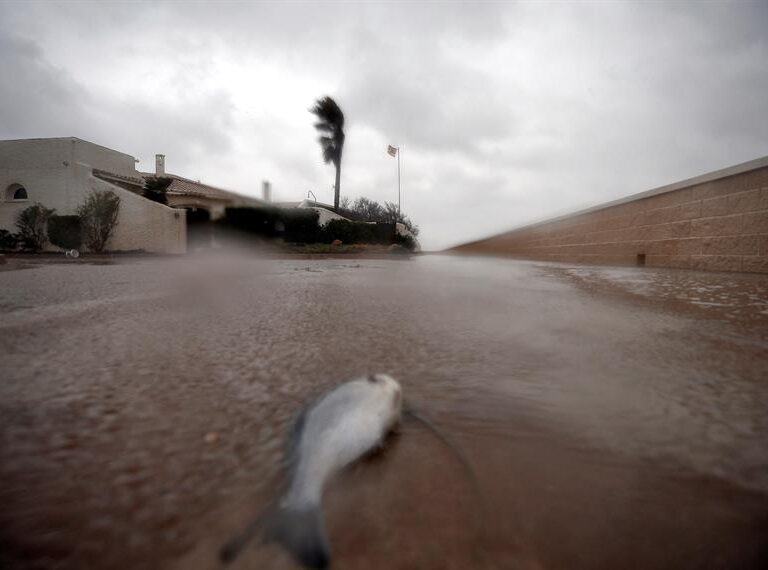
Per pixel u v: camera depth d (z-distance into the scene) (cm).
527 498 113
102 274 919
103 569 86
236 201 3027
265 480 116
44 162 2492
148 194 2797
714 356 256
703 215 920
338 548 92
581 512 108
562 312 416
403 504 108
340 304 473
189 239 2644
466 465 128
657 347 277
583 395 189
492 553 92
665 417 166
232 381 203
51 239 2398
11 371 217
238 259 1817
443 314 405
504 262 1612
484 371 223
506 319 378
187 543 92
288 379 207
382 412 132
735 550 96
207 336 305
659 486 120
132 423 153
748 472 128
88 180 2478
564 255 1680
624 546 97
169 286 666
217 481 116
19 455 130
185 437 142
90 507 105
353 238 3192
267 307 449
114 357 246
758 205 784
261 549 90
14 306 447
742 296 525
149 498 108
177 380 204
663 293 561
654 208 1101
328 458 118
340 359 246
